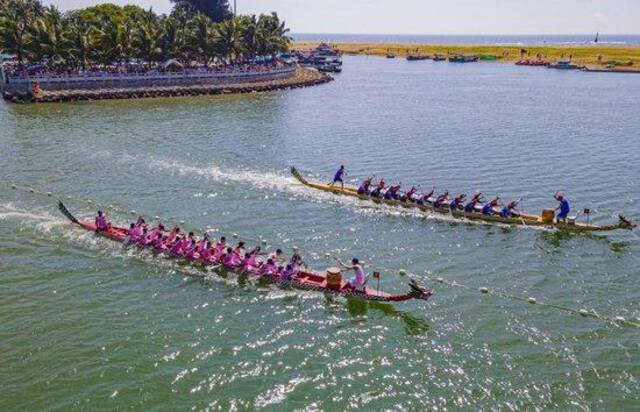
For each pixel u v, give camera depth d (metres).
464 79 167.25
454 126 87.94
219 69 131.62
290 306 33.12
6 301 32.56
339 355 28.48
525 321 31.72
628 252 41.38
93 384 25.73
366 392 25.75
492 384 26.36
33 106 96.31
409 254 40.44
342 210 48.78
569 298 34.38
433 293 34.78
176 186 54.47
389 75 180.50
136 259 38.34
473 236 43.81
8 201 48.91
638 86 146.75
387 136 79.50
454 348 29.17
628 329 30.97
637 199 52.84
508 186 56.41
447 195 48.59
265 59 163.50
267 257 38.34
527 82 158.00
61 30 106.62
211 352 28.34
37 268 36.69
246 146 72.06
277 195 52.34
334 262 39.06
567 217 45.72
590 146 73.88
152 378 26.25
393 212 48.47
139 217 42.78
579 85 149.75
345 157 67.38
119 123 84.50
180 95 115.44
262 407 24.62
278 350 28.77
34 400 24.67
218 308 32.59
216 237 42.69
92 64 121.31
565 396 25.55
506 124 90.00
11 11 117.00
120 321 30.84
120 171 58.88
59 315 31.23
